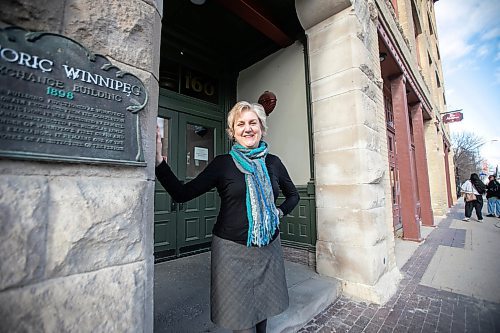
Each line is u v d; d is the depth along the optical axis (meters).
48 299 0.85
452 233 6.87
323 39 3.50
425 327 2.35
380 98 4.11
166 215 3.79
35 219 0.85
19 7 0.90
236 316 1.37
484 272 3.77
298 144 4.04
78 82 1.01
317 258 3.33
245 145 1.65
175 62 4.24
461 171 38.19
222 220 1.52
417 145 8.36
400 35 5.92
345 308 2.70
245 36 4.40
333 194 3.23
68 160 0.95
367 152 3.10
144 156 1.20
